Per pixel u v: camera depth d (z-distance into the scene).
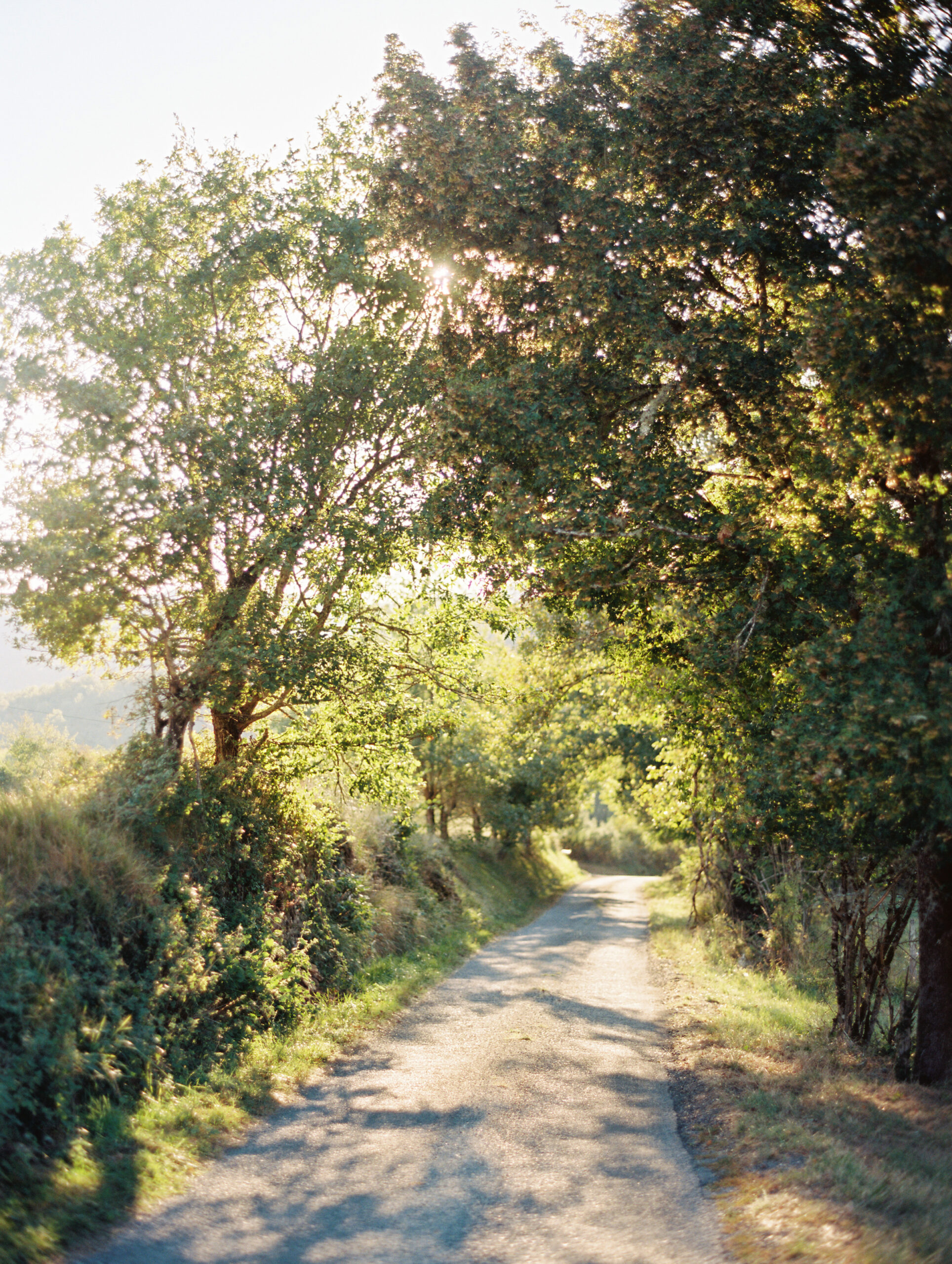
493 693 16.16
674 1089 9.44
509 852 46.47
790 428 9.44
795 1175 6.18
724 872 24.09
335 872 16.88
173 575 12.30
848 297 8.72
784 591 9.43
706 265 10.50
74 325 12.77
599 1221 5.79
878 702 7.00
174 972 9.48
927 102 7.56
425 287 13.89
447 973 17.88
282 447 13.39
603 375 10.70
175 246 13.85
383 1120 8.18
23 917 7.98
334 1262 5.16
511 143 10.46
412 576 14.60
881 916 12.42
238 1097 8.63
